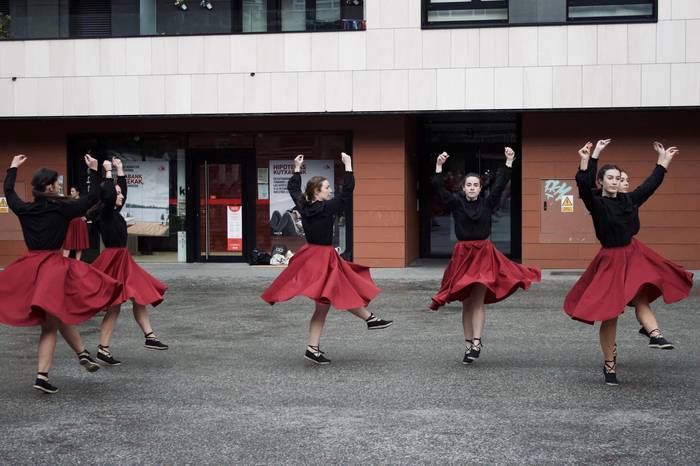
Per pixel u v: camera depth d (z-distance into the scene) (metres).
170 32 18.97
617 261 7.51
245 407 6.86
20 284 7.35
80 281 7.44
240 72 18.55
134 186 20.33
